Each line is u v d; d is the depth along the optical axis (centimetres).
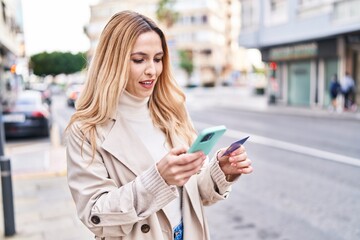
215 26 6328
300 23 1894
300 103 2114
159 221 142
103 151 138
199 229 152
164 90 161
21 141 1104
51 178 653
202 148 122
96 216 127
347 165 722
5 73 2648
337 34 1681
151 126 154
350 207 493
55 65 6662
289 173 677
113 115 141
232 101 2905
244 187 595
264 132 1201
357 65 1764
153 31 144
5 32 1998
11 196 396
